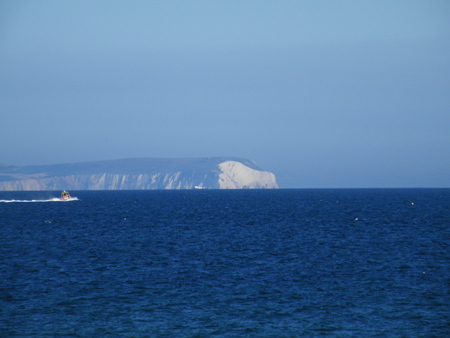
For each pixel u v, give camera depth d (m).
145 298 145.00
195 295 148.00
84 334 117.50
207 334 117.88
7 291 152.00
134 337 116.12
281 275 173.25
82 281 165.00
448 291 151.50
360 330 119.88
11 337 115.31
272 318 127.94
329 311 133.00
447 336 116.44
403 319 126.81
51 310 133.88
